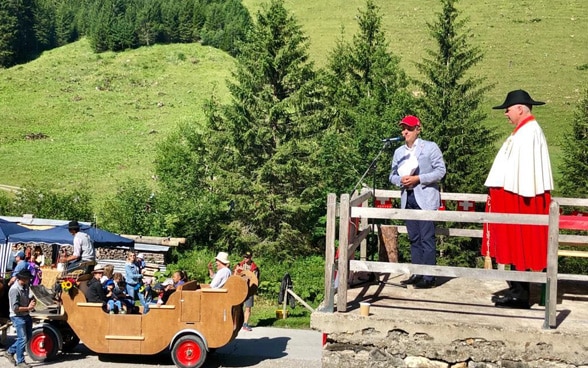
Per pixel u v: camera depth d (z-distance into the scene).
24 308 13.41
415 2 108.88
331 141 33.19
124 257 27.78
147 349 13.88
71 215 33.44
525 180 7.43
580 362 6.77
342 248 7.39
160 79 89.31
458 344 7.07
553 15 100.75
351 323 7.30
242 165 35.25
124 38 104.50
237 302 13.66
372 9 40.59
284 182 34.88
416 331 7.16
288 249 33.38
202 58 99.44
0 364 13.98
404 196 8.72
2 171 52.69
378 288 8.64
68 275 14.77
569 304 8.02
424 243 8.55
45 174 52.19
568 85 77.38
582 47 89.69
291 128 35.41
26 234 22.17
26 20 104.38
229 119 35.31
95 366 14.09
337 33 97.75
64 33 110.69
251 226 34.22
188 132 37.69
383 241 9.21
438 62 35.50
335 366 7.35
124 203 33.50
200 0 113.25
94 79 89.69
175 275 15.77
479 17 101.81
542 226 7.39
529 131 7.52
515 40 92.81
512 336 6.93
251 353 15.69
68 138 65.25
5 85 86.75
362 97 38.06
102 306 14.08
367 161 31.22
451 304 7.87
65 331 14.95
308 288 24.23
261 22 36.19
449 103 34.41
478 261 31.27
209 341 13.72
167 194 34.12
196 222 33.00
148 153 59.53
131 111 75.81
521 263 7.46
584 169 33.91
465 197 9.53
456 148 33.41
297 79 35.66
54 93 83.38
